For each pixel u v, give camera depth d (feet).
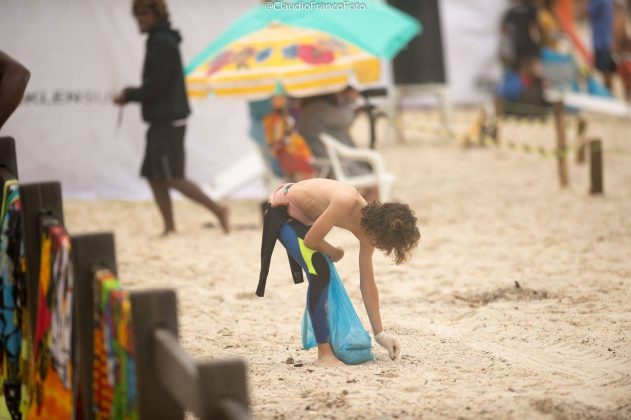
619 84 296.71
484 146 213.05
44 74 159.02
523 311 83.51
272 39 138.72
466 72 268.00
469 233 126.41
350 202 66.95
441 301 89.51
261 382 64.75
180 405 42.14
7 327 62.49
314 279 68.54
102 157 163.22
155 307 41.91
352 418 56.54
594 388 61.72
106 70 161.99
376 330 69.46
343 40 139.44
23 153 158.51
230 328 81.51
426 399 59.93
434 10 218.59
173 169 126.31
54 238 51.62
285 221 69.72
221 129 167.12
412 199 157.58
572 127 231.50
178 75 124.57
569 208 143.33
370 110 141.90
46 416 53.83
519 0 232.32
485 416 56.49
